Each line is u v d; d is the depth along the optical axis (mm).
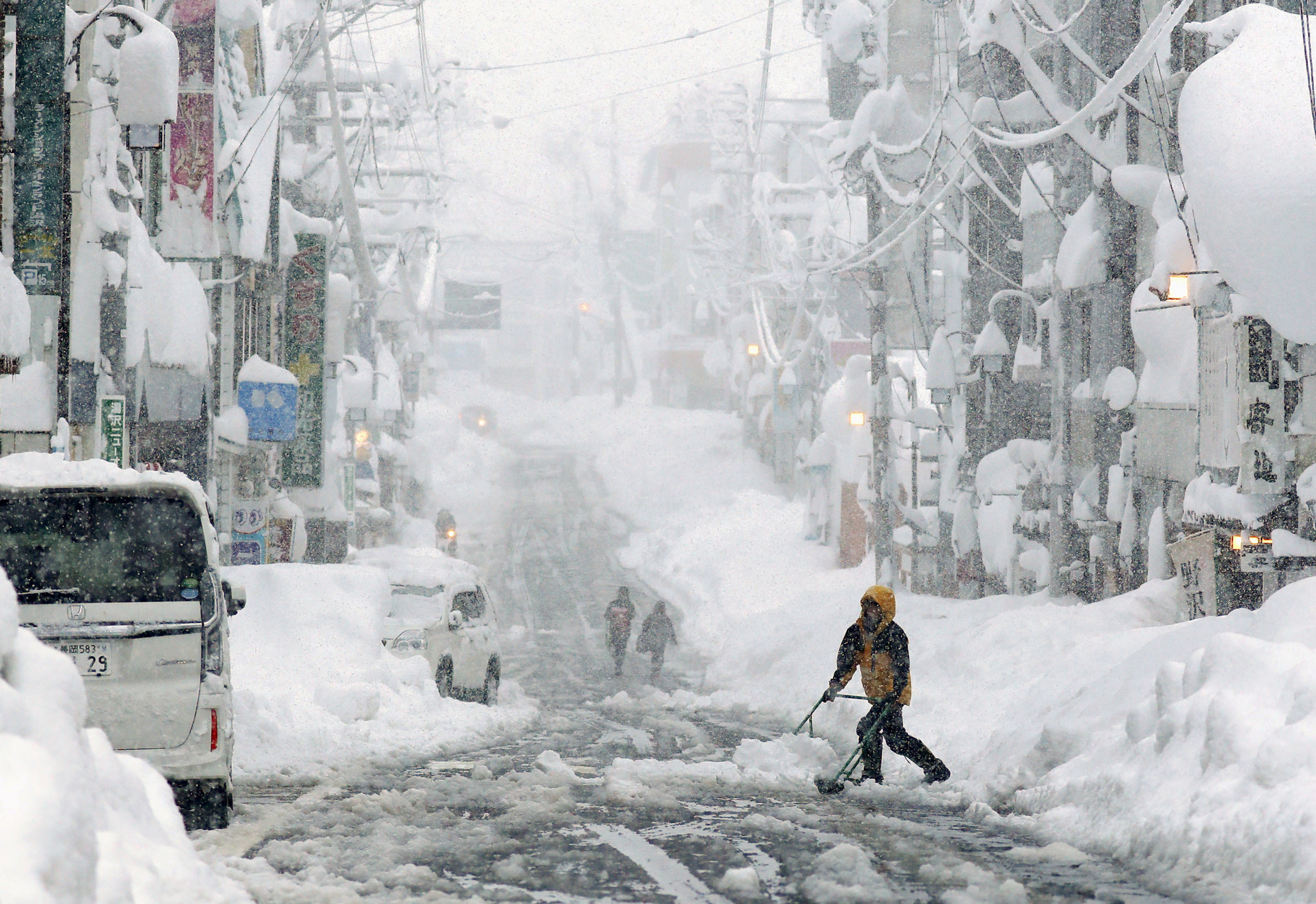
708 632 136250
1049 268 90000
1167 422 69312
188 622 26906
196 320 78438
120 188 61594
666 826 25609
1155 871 21547
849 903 18875
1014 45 76125
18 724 12672
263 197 94375
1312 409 49531
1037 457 93375
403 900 18453
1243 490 50969
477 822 25469
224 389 96750
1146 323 71312
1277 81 44625
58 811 11859
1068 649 56594
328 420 131500
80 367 57375
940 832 26125
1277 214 42625
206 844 22641
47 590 26703
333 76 101688
